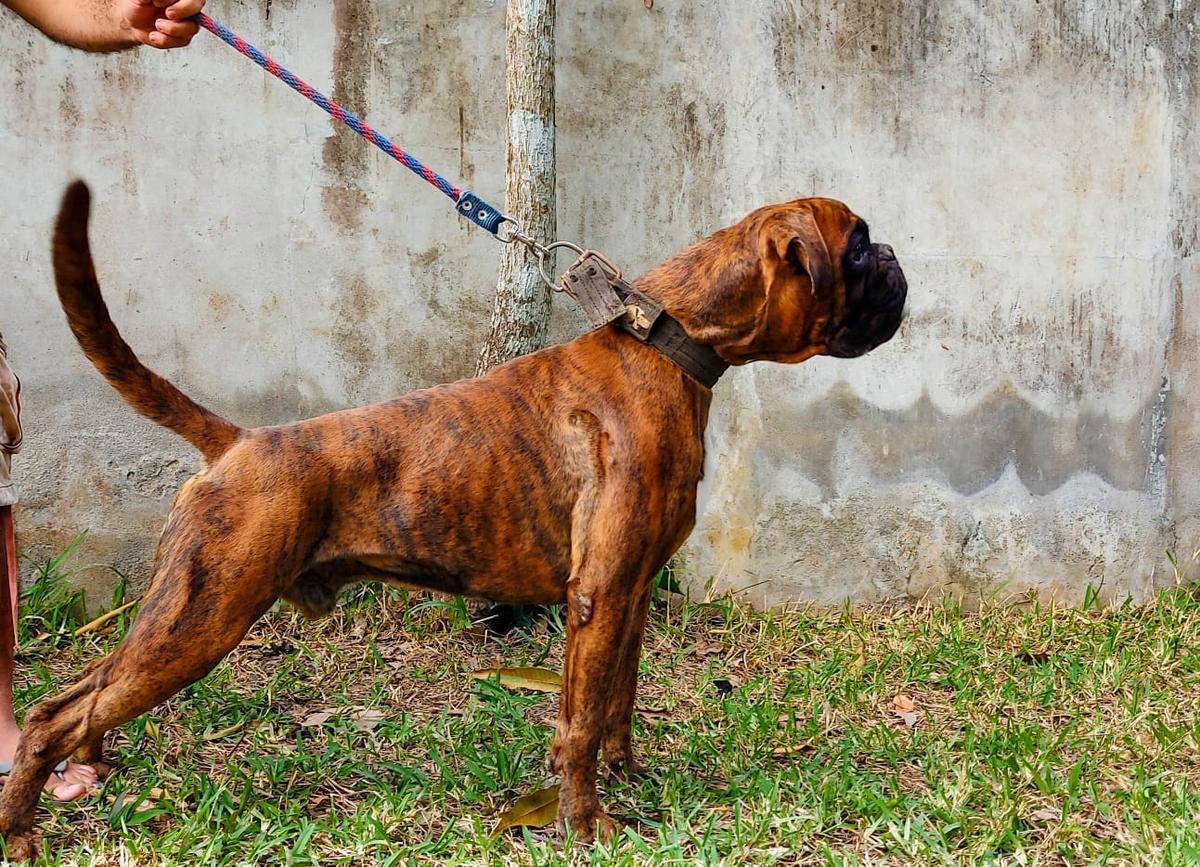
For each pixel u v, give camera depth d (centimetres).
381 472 311
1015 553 545
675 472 315
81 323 294
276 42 482
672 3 512
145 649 293
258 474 302
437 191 501
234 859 303
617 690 356
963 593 543
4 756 351
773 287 314
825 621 522
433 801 340
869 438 533
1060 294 539
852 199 524
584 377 320
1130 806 341
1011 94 529
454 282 506
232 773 352
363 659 460
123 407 485
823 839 323
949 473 539
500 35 500
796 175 521
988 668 470
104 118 472
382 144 330
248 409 494
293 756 370
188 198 481
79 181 282
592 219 513
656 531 312
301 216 492
